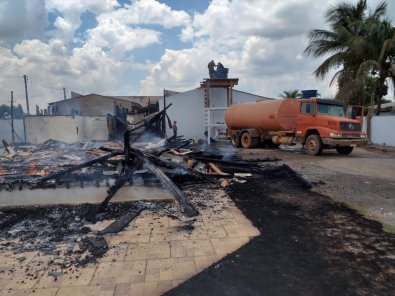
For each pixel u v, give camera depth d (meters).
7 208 6.23
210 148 16.50
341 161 12.21
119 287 3.31
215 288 3.26
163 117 16.30
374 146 17.97
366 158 13.18
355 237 4.50
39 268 3.76
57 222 5.39
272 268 3.65
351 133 13.63
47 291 3.26
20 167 10.38
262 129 17.48
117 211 5.87
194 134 25.55
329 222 5.14
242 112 18.53
